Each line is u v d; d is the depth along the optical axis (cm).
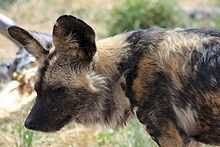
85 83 1027
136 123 1318
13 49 2111
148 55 1013
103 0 2617
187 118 999
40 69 1045
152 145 1264
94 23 2366
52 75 1032
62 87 1031
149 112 1009
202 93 987
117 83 1037
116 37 1064
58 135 1386
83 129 1412
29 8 2548
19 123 1378
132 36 1047
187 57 995
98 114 1055
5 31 1547
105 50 1042
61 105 1037
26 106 1452
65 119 1047
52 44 1059
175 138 1003
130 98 1027
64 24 995
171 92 992
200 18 2350
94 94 1034
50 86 1034
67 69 1027
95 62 1030
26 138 1266
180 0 2652
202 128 1009
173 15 2219
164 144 1010
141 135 1295
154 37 1027
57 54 1027
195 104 994
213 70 982
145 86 1007
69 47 1015
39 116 1040
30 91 1467
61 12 2430
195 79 988
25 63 1593
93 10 2481
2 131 1398
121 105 1048
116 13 2209
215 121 995
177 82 991
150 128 1017
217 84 979
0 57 2014
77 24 993
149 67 1007
